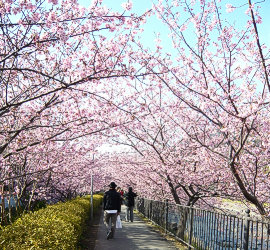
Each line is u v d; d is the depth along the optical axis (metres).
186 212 8.00
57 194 16.97
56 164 8.34
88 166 13.56
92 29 4.62
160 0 5.75
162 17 5.86
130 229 10.83
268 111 5.60
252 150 6.44
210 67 6.05
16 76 5.65
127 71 5.07
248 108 4.72
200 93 5.70
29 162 8.22
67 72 4.94
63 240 4.71
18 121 6.25
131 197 13.63
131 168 16.06
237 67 5.89
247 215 4.85
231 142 5.31
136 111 7.19
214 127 7.42
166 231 9.79
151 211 13.53
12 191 8.35
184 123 7.96
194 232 7.28
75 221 7.40
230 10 5.14
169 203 9.72
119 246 7.61
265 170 6.93
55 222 5.90
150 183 14.23
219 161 7.42
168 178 9.67
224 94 5.25
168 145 9.82
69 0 4.37
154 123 9.09
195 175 8.48
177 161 8.95
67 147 8.49
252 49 5.61
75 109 6.32
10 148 6.62
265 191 7.18
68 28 4.62
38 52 4.93
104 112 6.31
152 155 10.21
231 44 5.78
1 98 5.85
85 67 4.94
